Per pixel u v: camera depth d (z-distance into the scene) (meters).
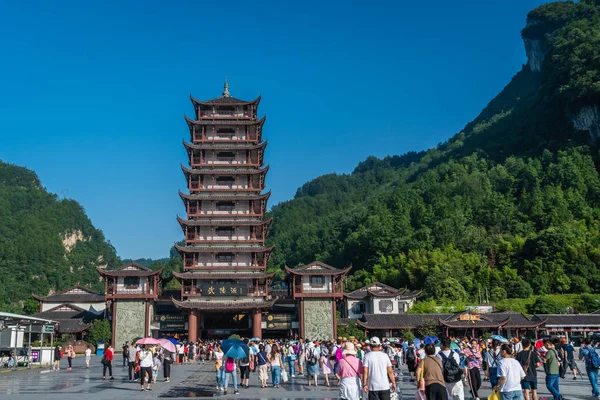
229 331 100.69
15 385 39.59
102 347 91.38
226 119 106.38
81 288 115.88
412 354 35.53
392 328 97.69
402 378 45.34
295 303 100.25
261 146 104.25
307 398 31.11
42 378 45.91
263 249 98.00
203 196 101.38
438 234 181.75
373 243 190.38
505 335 101.75
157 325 96.12
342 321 100.75
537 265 148.75
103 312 104.62
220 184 103.69
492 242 168.25
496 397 21.36
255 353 39.09
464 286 146.38
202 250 97.56
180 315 98.94
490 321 97.31
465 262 156.38
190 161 104.81
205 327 101.31
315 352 38.75
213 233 100.50
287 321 98.69
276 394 33.31
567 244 150.00
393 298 116.12
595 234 158.25
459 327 96.44
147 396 32.47
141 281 93.81
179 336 101.06
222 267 97.38
